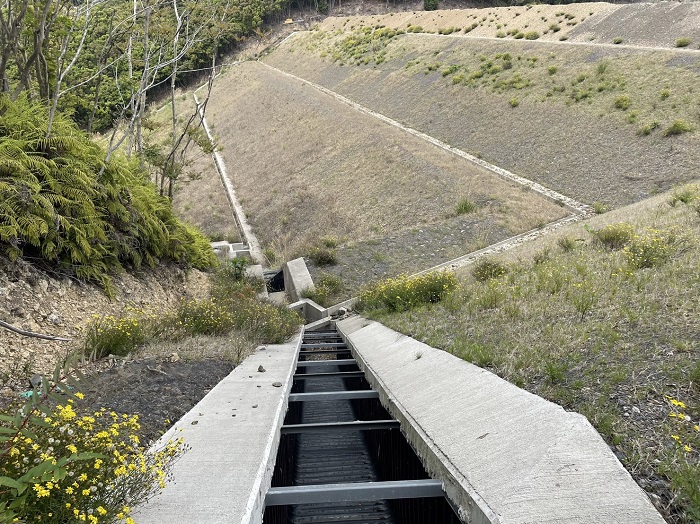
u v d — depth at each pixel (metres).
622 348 5.37
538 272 10.71
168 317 9.36
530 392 4.88
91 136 14.37
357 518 5.73
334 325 17.73
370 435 7.76
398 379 6.90
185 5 17.33
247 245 30.56
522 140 34.75
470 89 45.62
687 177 24.06
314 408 10.54
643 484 3.20
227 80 83.19
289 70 83.50
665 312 6.10
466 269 18.06
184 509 3.17
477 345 6.82
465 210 26.52
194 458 4.04
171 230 14.29
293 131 51.06
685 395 4.15
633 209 19.47
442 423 4.82
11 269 7.36
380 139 39.91
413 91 52.50
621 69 37.31
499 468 3.52
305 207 33.53
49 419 2.72
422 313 11.50
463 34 69.44
